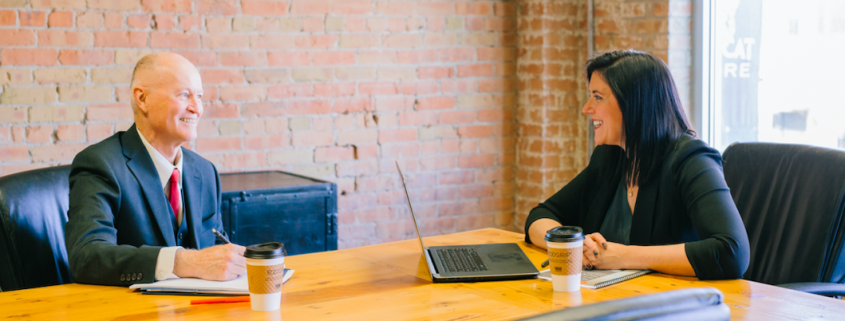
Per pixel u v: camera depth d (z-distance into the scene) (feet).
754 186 6.92
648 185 6.20
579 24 12.46
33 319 4.42
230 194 9.00
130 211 5.92
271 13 10.96
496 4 12.75
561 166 12.72
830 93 9.68
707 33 11.18
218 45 10.63
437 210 12.71
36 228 6.00
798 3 9.98
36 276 5.93
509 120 13.14
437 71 12.37
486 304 4.74
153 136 6.29
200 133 10.62
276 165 11.25
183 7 10.36
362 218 12.05
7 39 9.41
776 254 6.49
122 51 10.07
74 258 5.31
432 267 5.47
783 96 10.28
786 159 6.72
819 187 6.27
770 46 10.40
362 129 11.86
